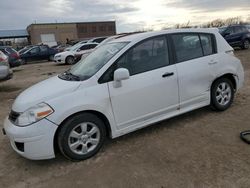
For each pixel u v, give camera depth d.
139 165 3.59
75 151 3.79
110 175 3.43
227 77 5.28
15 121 3.75
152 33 4.46
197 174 3.27
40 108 3.60
